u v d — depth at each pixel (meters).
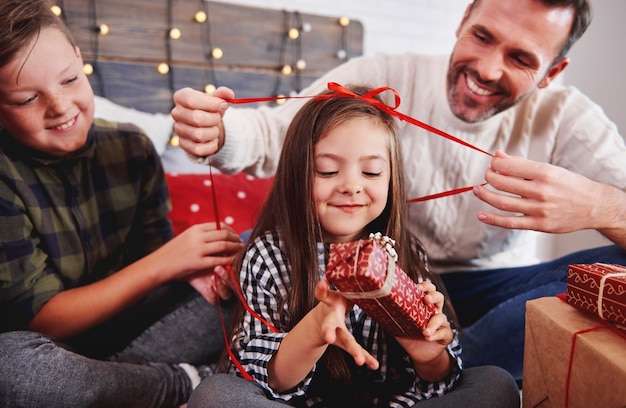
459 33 1.32
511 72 1.22
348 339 0.75
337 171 0.95
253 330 0.96
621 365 0.75
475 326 1.32
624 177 1.25
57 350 0.98
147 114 1.82
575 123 1.35
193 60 1.98
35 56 1.00
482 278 1.43
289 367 0.86
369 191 0.96
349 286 0.73
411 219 1.42
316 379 0.98
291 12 2.11
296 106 1.47
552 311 0.93
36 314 1.09
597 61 2.15
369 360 0.74
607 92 2.11
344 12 2.24
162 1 1.90
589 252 1.26
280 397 0.89
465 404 0.88
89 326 1.12
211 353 1.25
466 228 1.41
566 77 2.30
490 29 1.19
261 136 1.35
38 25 1.01
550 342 0.90
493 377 0.96
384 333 1.02
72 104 1.08
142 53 1.90
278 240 1.02
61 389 0.95
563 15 1.16
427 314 0.84
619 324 0.83
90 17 1.80
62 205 1.19
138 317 1.31
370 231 1.06
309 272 0.97
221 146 1.21
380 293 0.73
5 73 0.99
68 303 1.10
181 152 1.85
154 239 1.39
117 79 1.87
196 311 1.25
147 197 1.37
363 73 1.48
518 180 1.03
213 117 1.09
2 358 0.94
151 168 1.36
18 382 0.93
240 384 0.87
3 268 1.08
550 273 1.30
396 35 2.34
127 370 1.05
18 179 1.12
